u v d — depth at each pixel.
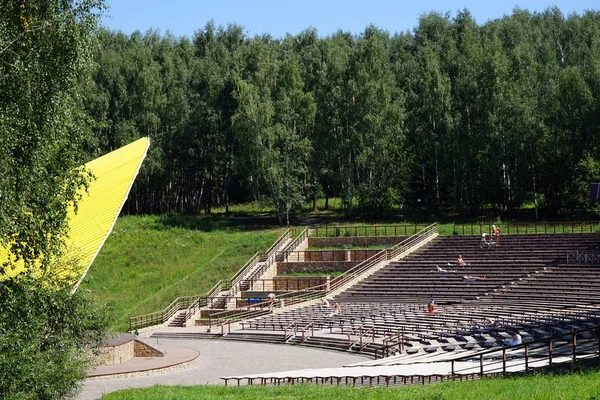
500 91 73.88
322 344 44.06
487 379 22.23
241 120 77.44
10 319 22.88
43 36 23.56
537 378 20.70
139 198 93.56
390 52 116.38
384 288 55.53
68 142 25.25
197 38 128.38
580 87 71.44
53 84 23.78
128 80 93.00
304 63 100.62
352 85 78.75
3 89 22.59
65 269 26.52
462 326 41.50
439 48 108.44
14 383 21.11
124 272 65.06
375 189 77.25
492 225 67.38
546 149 72.00
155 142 87.50
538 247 56.44
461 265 56.12
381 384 26.33
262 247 67.75
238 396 25.27
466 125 77.19
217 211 92.69
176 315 55.97
